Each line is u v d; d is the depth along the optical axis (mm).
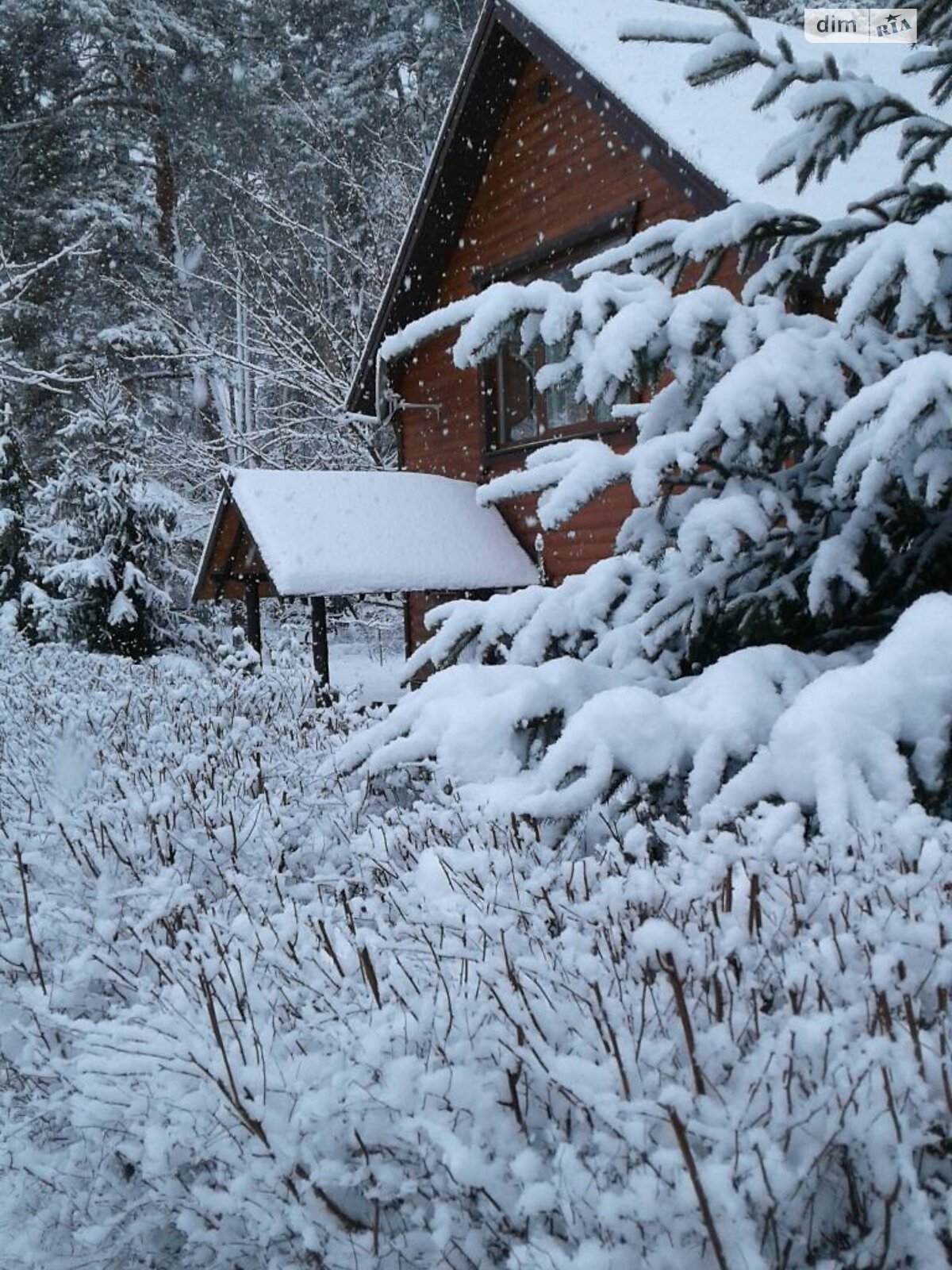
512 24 8711
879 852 2195
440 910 2264
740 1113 1588
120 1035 2098
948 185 6434
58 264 23250
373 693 9727
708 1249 1546
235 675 6227
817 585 3662
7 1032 2791
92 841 3648
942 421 3066
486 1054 1891
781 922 2070
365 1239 1790
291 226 18719
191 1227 1929
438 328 4164
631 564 4215
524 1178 1582
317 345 18734
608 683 3703
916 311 3459
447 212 10500
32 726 5508
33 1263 2125
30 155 23375
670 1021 1922
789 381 3436
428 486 10102
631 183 8641
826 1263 1544
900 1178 1538
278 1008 2355
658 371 3824
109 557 12812
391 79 25188
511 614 4262
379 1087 1824
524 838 2953
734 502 3574
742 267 4363
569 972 2045
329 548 8773
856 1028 1768
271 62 24625
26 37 22578
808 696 2885
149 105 23578
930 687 2816
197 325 21766
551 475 3959
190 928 2947
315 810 3979
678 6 9758
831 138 4121
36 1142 2404
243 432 19031
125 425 14359
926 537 3953
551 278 9852
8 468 15297
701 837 2404
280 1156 1780
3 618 13703
